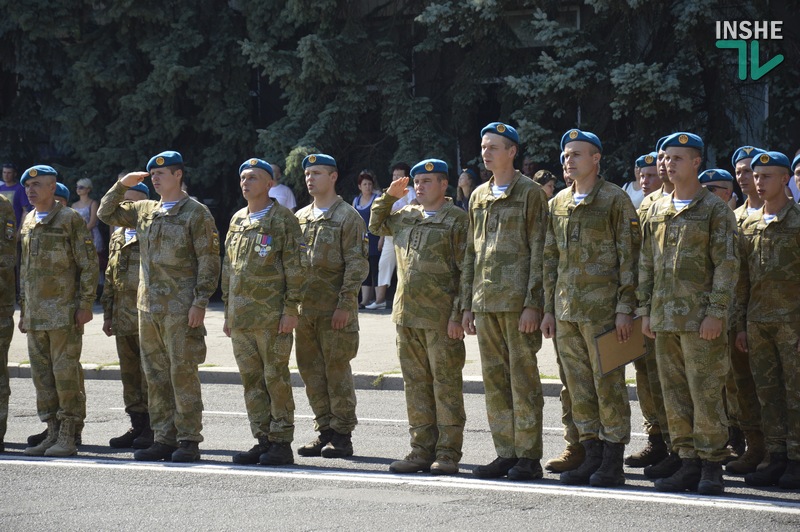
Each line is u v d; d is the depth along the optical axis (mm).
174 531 6977
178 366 9469
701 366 7961
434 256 8891
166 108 21266
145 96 21047
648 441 9367
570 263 8383
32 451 9914
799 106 18234
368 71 20406
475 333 8773
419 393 9016
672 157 8086
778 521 7074
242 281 9383
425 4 20500
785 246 8602
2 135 22359
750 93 18688
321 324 9883
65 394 9938
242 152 21578
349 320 9836
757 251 8703
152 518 7312
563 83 17812
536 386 8586
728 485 8398
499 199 8609
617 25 18188
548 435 10477
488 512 7387
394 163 20062
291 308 9336
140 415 10391
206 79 21156
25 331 10172
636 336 8320
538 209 8570
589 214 8328
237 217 9633
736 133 18359
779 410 8508
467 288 8773
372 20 21109
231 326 9391
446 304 8891
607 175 18219
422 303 8867
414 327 8859
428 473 8891
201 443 10344
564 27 18391
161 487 8273
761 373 8617
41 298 9992
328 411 9906
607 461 8266
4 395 10227
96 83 21578
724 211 7988
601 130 18594
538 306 8484
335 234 9992
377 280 19328
